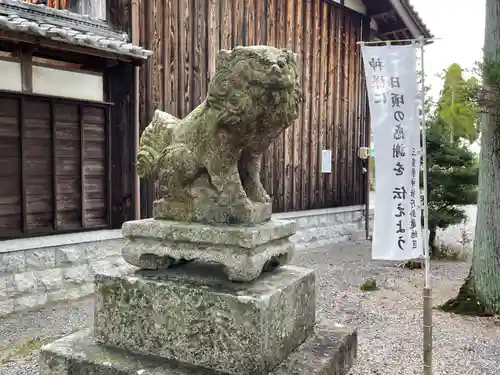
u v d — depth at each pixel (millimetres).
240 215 2129
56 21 4949
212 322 1972
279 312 2039
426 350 2926
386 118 3209
